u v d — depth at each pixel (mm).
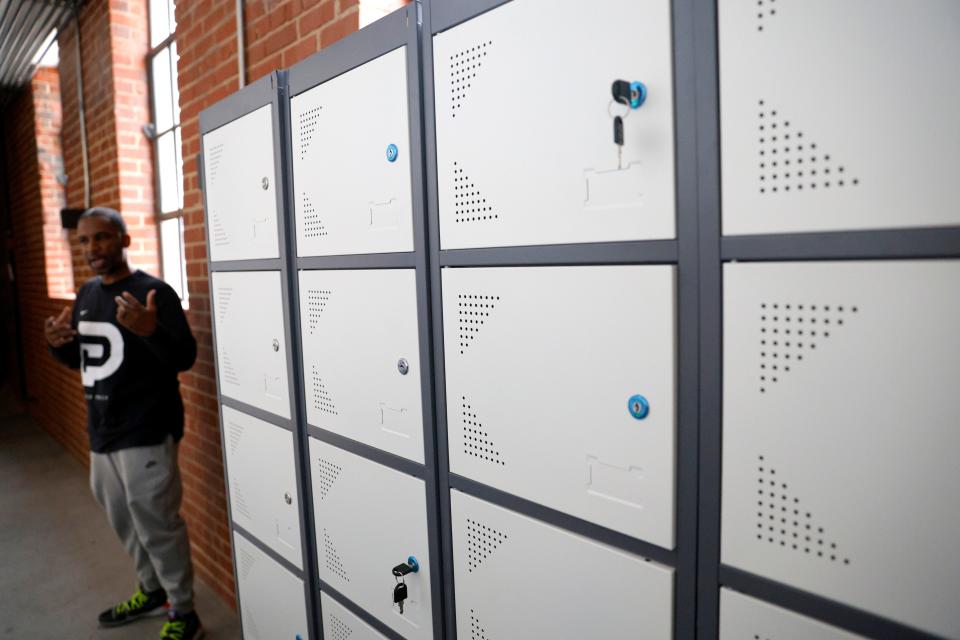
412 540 1277
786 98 682
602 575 924
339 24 1659
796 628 730
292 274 1552
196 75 2404
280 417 1662
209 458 2545
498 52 978
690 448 808
